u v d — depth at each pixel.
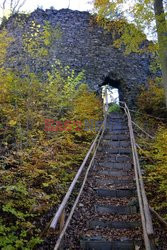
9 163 5.34
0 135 6.78
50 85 9.43
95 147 7.48
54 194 4.82
